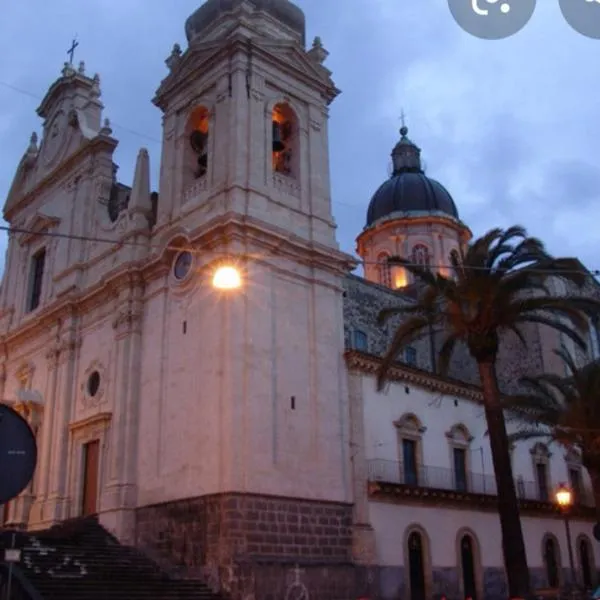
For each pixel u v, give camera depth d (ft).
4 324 131.44
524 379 104.22
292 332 92.99
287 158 105.70
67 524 91.86
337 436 93.30
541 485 127.24
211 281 90.84
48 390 113.19
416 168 187.62
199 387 88.17
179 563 82.99
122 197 117.39
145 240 106.01
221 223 90.38
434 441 108.17
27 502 107.96
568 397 95.09
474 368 134.10
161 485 89.15
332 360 96.53
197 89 106.63
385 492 94.58
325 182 106.11
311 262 98.43
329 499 89.30
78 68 134.31
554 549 123.44
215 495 81.15
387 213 174.81
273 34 108.78
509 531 68.49
